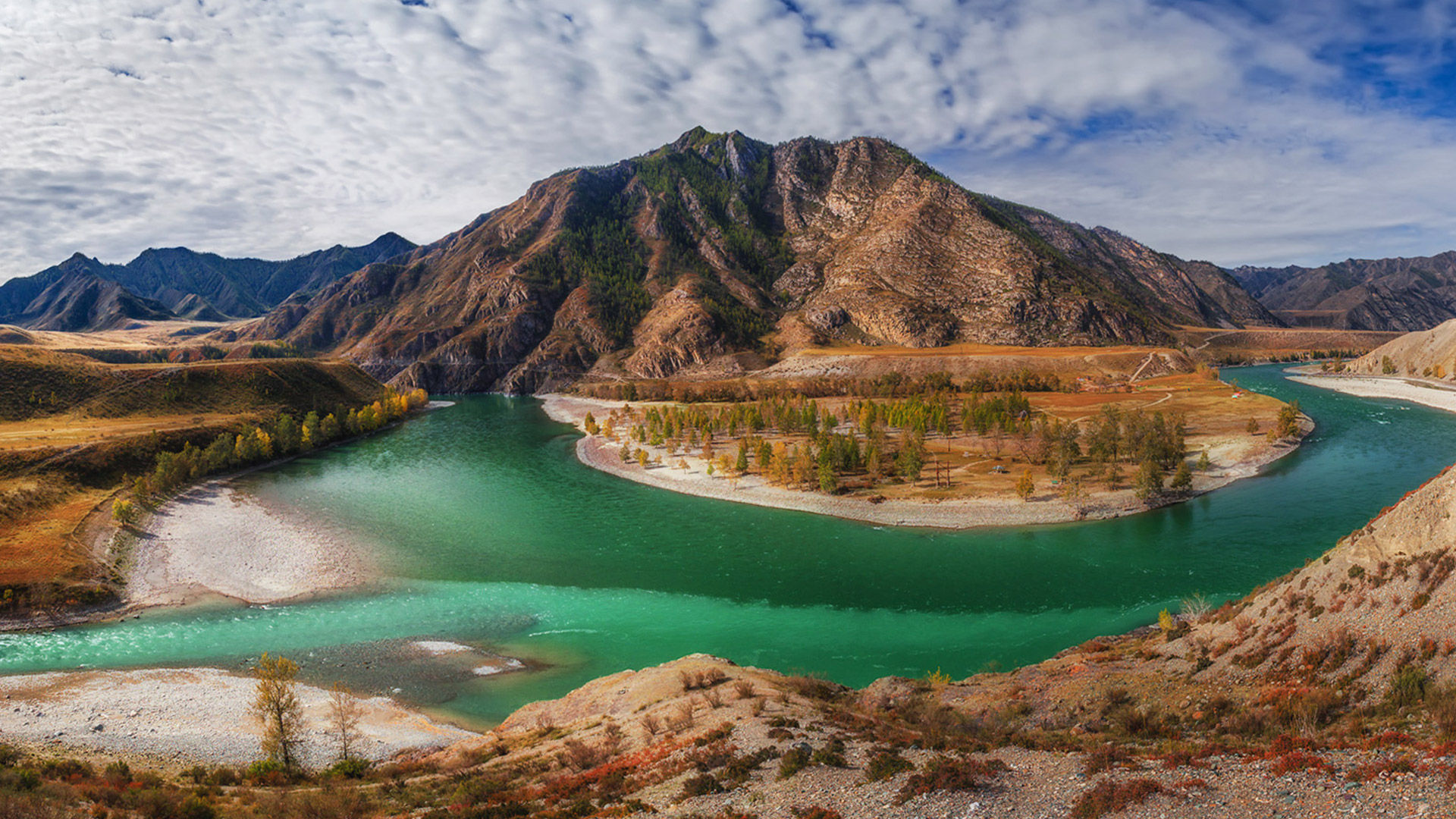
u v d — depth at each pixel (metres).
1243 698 31.72
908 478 108.25
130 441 116.81
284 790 34.41
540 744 38.66
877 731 32.09
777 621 62.16
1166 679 36.88
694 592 69.88
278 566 78.69
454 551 83.69
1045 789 22.64
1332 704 28.17
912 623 60.31
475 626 62.84
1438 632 28.75
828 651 55.69
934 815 21.42
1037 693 39.22
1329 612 35.09
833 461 114.94
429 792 32.12
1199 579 65.88
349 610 66.88
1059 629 57.25
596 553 82.50
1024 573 70.12
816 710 36.81
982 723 34.16
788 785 25.53
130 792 31.58
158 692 50.38
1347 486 95.62
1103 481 101.25
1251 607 41.62
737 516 96.56
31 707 47.38
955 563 74.00
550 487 118.62
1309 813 18.34
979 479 105.88
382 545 86.12
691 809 24.72
